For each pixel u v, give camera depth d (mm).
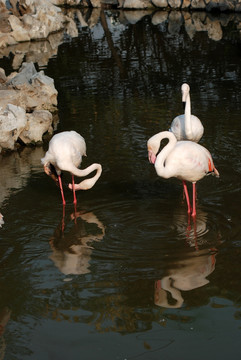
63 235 7770
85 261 6988
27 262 7062
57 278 6629
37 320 5801
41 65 19844
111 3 33906
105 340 5406
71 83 16922
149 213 8312
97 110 13961
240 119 12461
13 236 7812
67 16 31828
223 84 15688
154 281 6430
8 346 5383
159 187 9336
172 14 29641
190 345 5250
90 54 21406
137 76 17344
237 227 7668
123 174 9922
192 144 7980
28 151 11789
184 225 7832
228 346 5215
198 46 21359
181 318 5695
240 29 24266
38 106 13570
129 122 12781
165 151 7793
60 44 24125
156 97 14789
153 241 7410
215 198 8711
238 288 6199
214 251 7039
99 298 6156
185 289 6227
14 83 13477
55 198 9141
